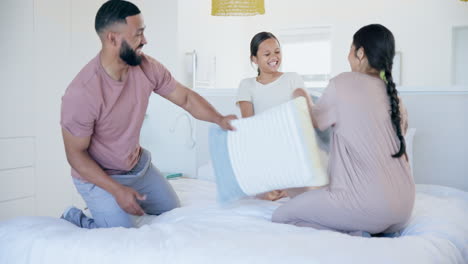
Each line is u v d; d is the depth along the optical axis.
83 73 1.70
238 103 2.40
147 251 1.31
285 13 6.25
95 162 1.75
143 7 3.79
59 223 1.70
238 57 6.08
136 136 1.92
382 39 1.63
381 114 1.58
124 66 1.73
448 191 2.38
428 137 2.69
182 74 4.05
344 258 1.19
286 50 6.30
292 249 1.25
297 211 1.65
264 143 1.66
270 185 1.69
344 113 1.58
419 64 5.66
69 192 3.52
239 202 2.06
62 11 3.42
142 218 2.05
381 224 1.56
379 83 1.63
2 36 2.96
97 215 1.83
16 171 3.07
